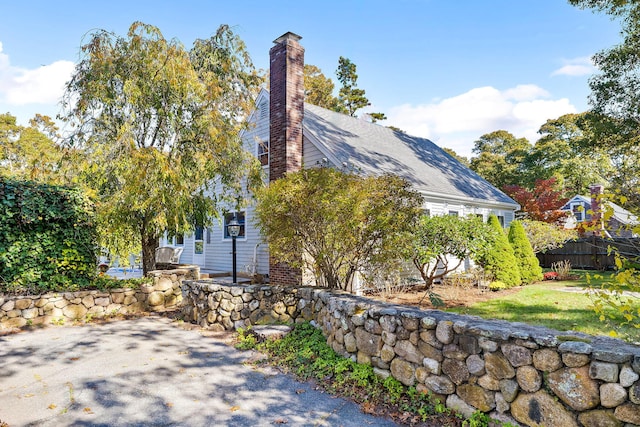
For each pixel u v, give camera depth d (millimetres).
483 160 34875
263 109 12773
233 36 8969
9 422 3168
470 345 3238
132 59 7555
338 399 3674
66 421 3199
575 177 28578
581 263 15391
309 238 5840
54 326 6488
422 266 8812
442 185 12914
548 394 2734
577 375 2605
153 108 7973
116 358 4840
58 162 7871
